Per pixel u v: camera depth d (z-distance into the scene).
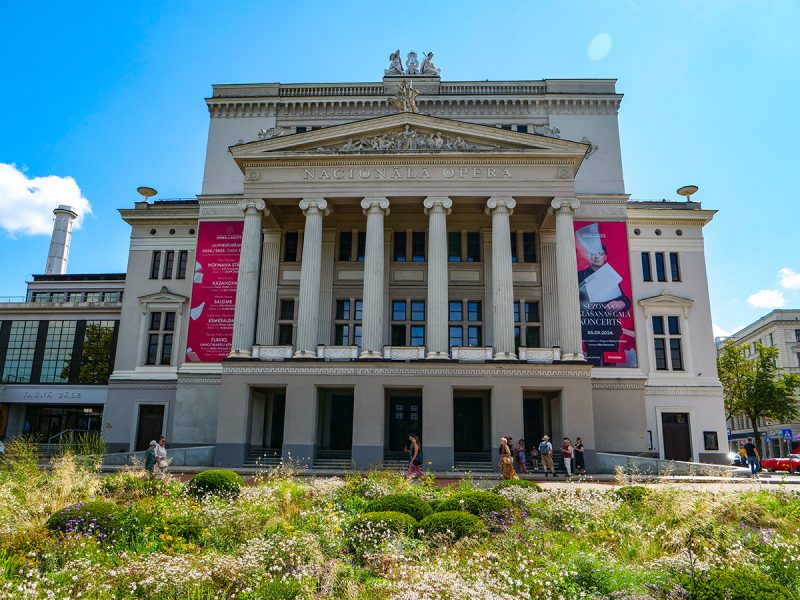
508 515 14.99
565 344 37.25
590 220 43.28
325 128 40.12
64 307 59.81
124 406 46.34
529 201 39.97
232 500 17.52
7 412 58.91
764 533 13.02
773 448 83.69
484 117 47.78
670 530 13.58
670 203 49.22
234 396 37.06
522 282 43.25
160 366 46.91
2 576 9.98
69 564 10.30
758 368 60.41
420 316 43.41
